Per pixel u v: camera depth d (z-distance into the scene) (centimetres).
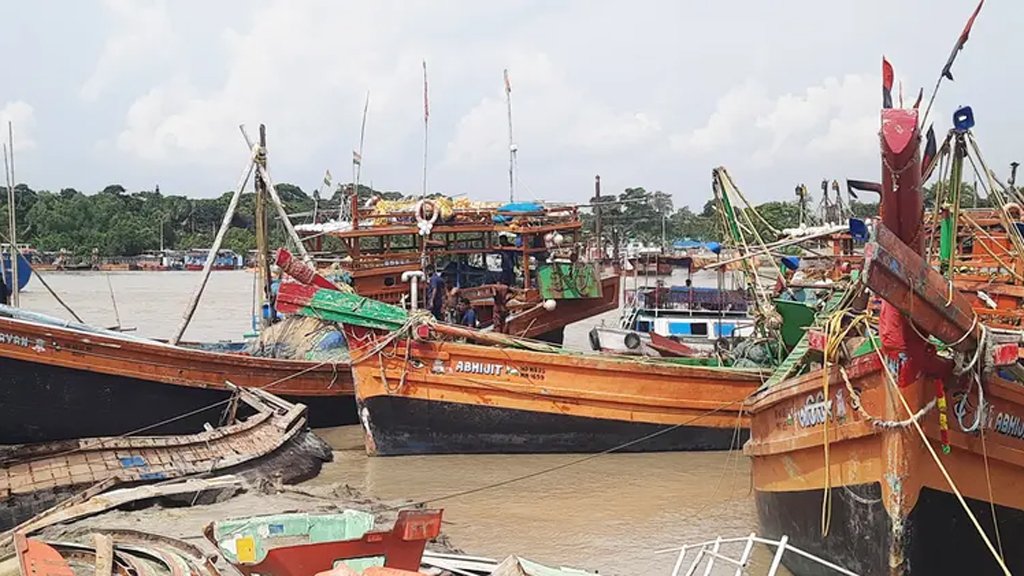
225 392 1948
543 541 1271
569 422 1773
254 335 2995
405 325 1761
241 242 11819
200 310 5838
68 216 11394
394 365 1777
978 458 920
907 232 850
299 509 1265
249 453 1577
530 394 1767
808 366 1185
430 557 1076
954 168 996
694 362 1992
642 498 1496
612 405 1775
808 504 1033
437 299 2397
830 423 962
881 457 888
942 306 847
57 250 10881
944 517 907
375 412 1789
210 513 1243
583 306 2780
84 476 1366
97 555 858
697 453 1809
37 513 1288
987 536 945
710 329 3023
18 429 1753
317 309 1784
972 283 2188
